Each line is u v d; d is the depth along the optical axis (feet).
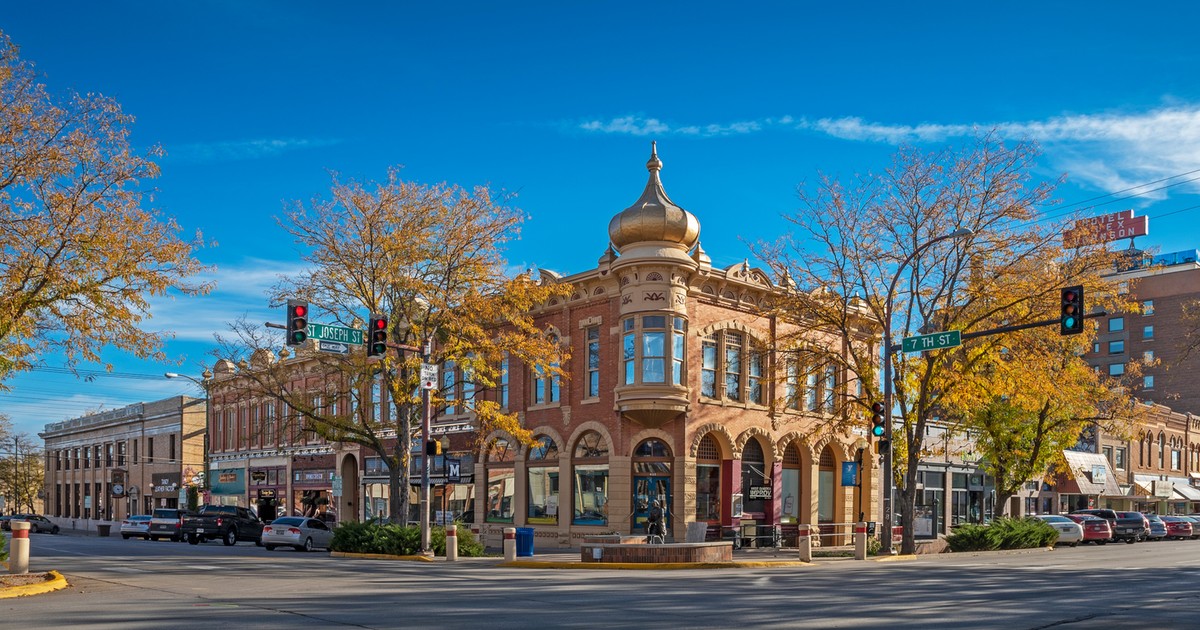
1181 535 173.99
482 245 102.06
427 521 94.58
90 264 69.62
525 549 92.12
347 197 100.12
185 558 90.68
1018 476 129.59
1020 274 101.24
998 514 131.34
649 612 44.62
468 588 57.06
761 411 124.06
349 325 104.17
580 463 119.55
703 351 118.11
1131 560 91.09
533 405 126.82
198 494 196.85
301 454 174.19
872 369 111.14
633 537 92.73
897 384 105.60
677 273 113.29
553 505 122.21
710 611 45.03
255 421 186.91
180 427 209.05
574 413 120.57
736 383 122.21
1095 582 62.85
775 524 122.52
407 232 98.48
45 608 44.88
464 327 102.27
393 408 147.74
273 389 123.95
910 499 103.14
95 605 46.21
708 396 118.01
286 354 109.81
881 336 123.13
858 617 42.75
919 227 101.65
